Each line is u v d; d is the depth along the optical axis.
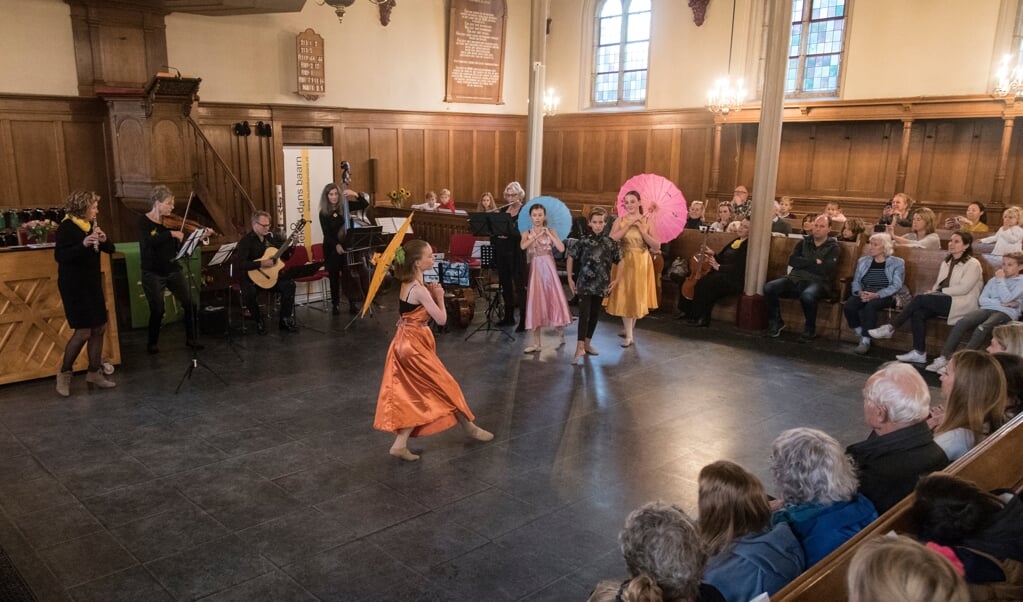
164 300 7.12
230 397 5.61
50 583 3.20
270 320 8.17
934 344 6.98
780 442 2.45
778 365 6.73
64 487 4.09
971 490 1.94
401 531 3.68
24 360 5.80
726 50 13.07
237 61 11.39
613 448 4.76
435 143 14.40
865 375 6.46
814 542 2.28
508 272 7.80
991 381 2.85
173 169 9.23
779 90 7.62
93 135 9.91
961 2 10.63
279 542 3.55
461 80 14.41
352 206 9.14
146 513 3.82
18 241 6.43
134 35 10.09
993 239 7.99
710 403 5.66
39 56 9.37
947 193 11.24
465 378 6.20
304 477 4.27
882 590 1.29
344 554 3.46
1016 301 6.16
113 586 3.18
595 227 6.61
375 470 4.38
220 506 3.91
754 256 8.02
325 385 5.94
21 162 9.40
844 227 8.59
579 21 15.07
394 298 9.39
